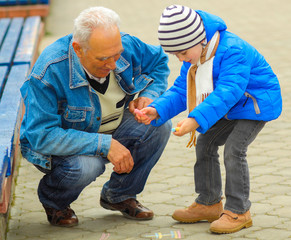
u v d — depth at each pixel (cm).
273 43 1475
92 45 516
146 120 570
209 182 601
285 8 1917
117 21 524
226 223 575
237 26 1689
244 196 577
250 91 550
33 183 765
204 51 537
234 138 567
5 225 614
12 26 1410
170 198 695
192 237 576
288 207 647
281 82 1153
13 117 689
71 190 585
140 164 613
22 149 585
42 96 552
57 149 554
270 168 774
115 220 634
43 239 588
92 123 577
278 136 896
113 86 584
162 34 525
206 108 522
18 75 908
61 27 1741
